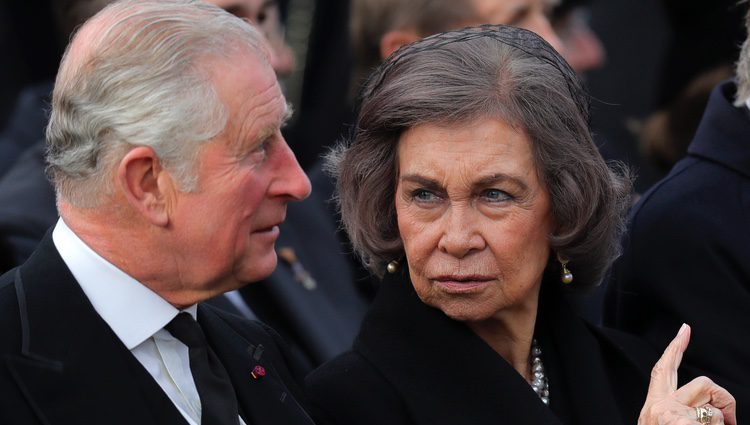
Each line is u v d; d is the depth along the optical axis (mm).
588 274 10367
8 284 8836
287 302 14266
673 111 17844
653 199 11703
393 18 15641
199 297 9078
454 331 10148
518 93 9445
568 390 10445
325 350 14172
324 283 14805
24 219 13211
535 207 9664
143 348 8969
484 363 10070
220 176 8828
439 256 9664
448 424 9891
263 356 9945
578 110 9891
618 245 10602
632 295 11766
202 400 9023
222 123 8750
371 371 10172
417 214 9672
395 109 9523
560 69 9773
